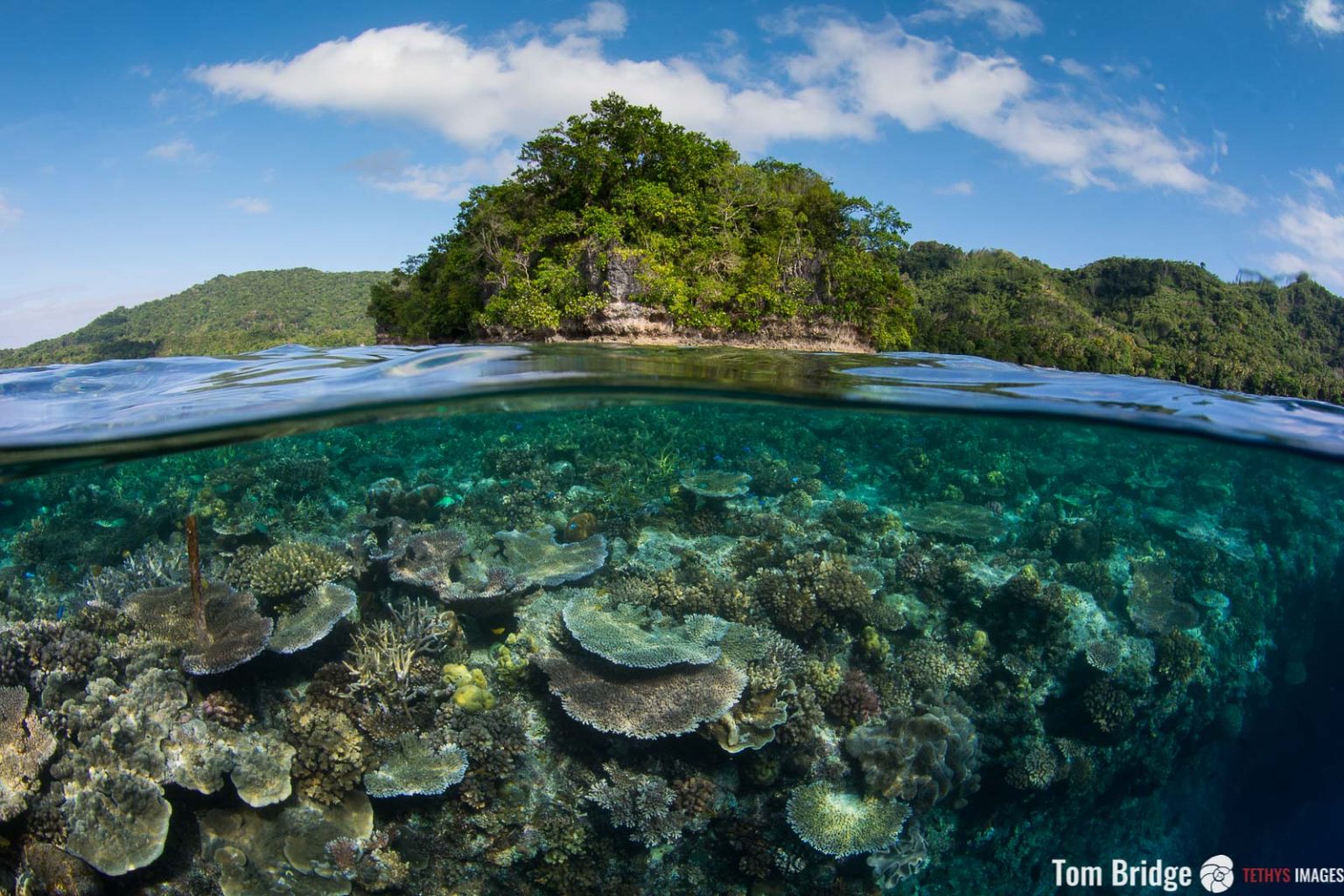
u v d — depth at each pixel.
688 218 20.98
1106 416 12.61
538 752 8.66
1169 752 14.16
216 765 7.21
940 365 15.45
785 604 10.27
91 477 12.90
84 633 8.27
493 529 12.56
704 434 18.41
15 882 6.85
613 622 9.22
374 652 8.51
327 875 7.24
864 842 8.29
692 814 8.40
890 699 10.30
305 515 12.73
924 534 13.80
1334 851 16.62
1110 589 13.20
